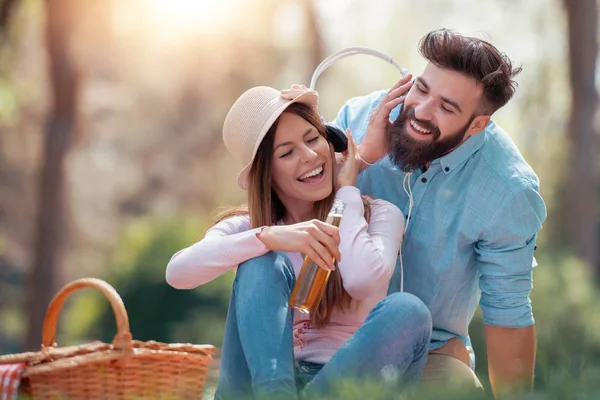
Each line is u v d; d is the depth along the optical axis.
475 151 3.94
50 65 15.80
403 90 3.95
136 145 25.84
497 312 4.00
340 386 2.77
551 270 11.98
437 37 3.75
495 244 3.94
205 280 3.56
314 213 3.88
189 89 21.19
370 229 3.80
